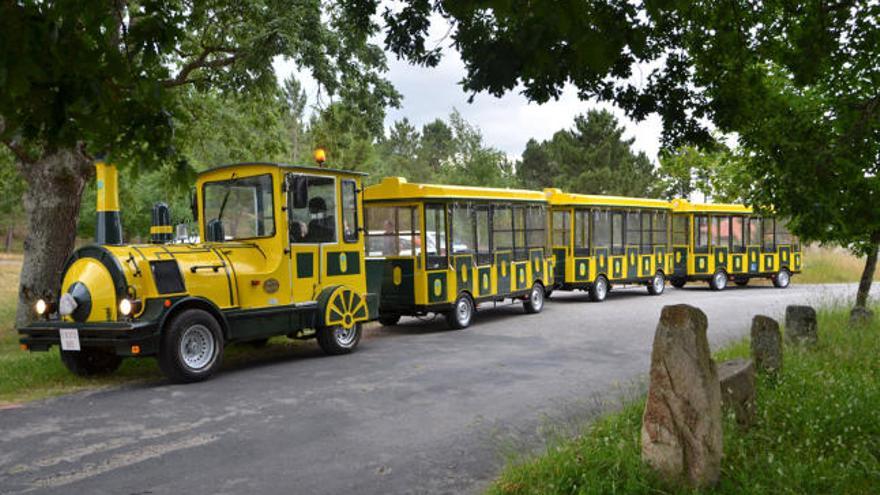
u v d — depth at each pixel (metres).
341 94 14.73
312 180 11.14
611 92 7.87
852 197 9.60
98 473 5.68
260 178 10.67
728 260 25.75
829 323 11.88
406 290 14.41
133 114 3.85
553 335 13.70
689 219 24.81
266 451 6.25
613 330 14.34
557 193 20.19
